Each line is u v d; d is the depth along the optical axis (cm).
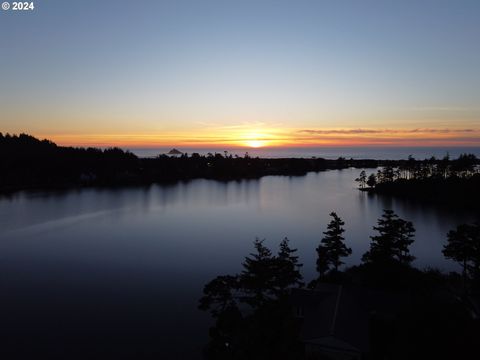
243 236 6000
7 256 4859
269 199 10500
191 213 8244
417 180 11044
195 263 4591
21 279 4022
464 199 8506
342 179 17062
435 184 10038
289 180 16600
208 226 6819
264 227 6700
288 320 2306
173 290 3709
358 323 2167
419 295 2641
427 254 4703
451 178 10050
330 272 3706
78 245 5428
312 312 2331
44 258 4775
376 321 2348
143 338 2780
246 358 2053
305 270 4225
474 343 1762
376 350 2034
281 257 3228
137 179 15775
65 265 4497
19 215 7794
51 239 5775
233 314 2530
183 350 2611
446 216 7194
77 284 3881
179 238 5875
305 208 8825
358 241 5578
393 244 3747
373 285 3081
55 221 7194
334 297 2397
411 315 2092
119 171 16300
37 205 9206
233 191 12550
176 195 11481
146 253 5009
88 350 2623
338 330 2016
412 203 9038
